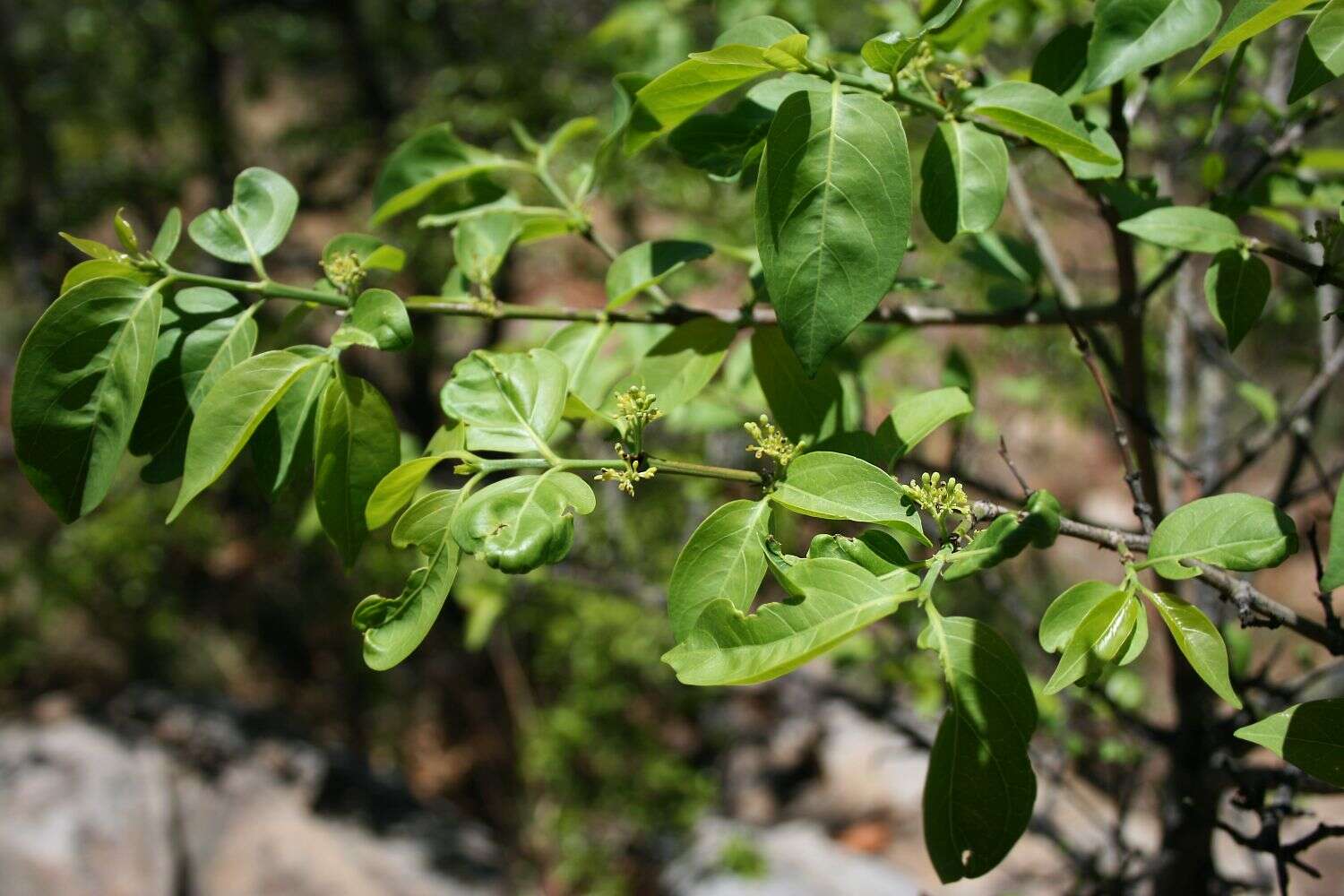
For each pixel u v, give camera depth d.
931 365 1.29
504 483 0.44
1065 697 0.87
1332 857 1.40
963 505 0.43
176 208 0.50
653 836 1.91
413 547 0.45
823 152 0.43
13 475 2.52
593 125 0.61
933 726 1.06
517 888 1.89
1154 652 1.37
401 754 2.35
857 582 0.41
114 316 0.46
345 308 0.50
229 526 2.34
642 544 1.47
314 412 0.48
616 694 1.91
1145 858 0.84
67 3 2.21
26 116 2.14
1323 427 2.10
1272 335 1.05
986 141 0.47
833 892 1.47
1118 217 0.55
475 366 0.47
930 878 1.58
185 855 1.73
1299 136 0.60
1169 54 0.47
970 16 0.54
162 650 2.32
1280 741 0.42
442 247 2.01
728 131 0.50
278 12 2.31
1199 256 1.01
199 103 2.24
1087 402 1.38
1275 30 0.86
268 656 2.47
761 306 0.56
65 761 1.75
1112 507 2.14
